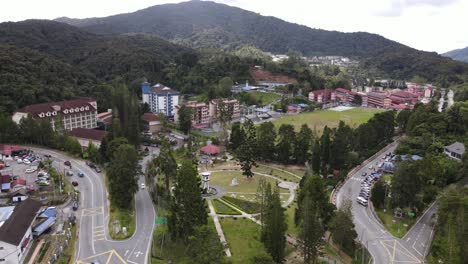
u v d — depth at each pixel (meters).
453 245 92.75
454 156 151.25
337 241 98.00
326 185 142.38
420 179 121.19
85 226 106.31
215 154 187.12
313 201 102.38
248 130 192.00
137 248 95.75
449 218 98.94
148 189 137.25
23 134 183.00
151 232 104.25
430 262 93.50
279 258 90.69
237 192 140.12
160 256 92.31
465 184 125.94
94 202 122.75
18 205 105.44
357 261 94.00
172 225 97.19
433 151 160.88
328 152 159.00
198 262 83.94
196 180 99.44
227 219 116.25
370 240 104.50
